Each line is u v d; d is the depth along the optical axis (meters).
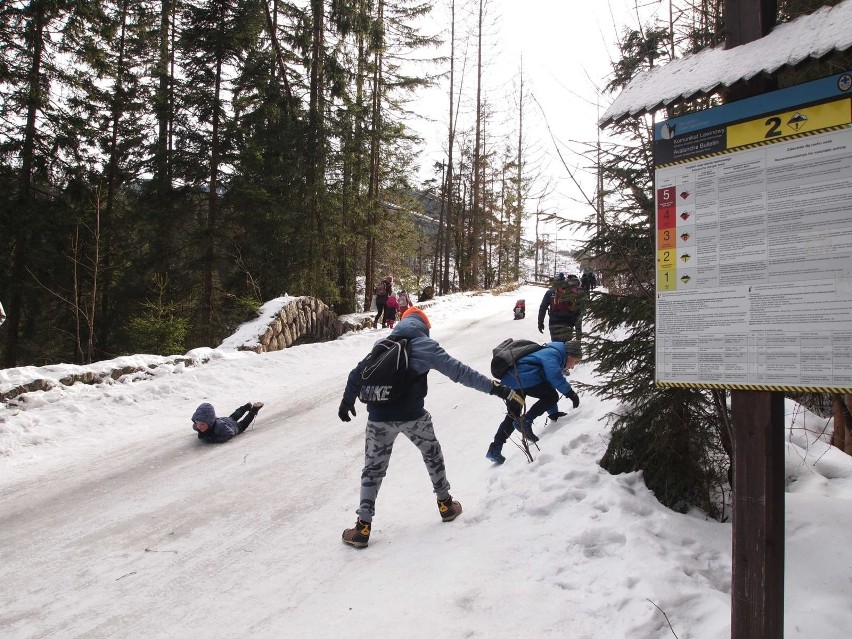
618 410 4.50
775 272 1.85
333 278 21.19
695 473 3.61
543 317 7.83
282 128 18.92
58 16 15.80
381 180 24.95
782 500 1.88
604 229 3.72
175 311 17.12
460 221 36.28
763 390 1.87
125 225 18.59
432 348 3.64
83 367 8.38
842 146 1.71
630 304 3.67
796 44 1.77
